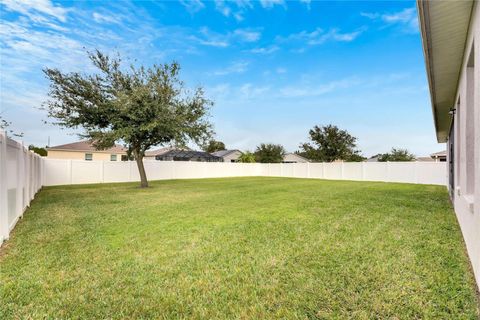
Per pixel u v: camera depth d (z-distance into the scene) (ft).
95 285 9.40
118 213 22.59
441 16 11.23
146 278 9.91
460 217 16.44
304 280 9.51
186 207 25.53
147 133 47.03
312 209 23.48
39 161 42.27
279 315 7.47
